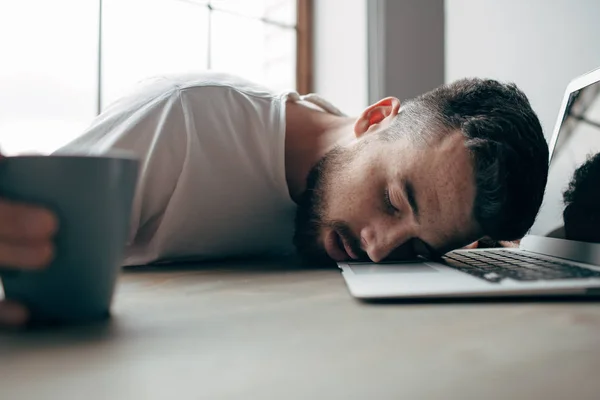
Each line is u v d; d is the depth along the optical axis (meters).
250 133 0.89
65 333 0.37
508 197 0.70
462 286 0.51
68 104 1.38
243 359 0.32
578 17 1.14
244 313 0.44
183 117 0.86
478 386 0.27
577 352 0.33
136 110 0.87
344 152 0.83
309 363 0.31
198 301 0.49
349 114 1.69
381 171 0.76
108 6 1.44
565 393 0.26
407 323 0.40
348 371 0.29
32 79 1.33
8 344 0.34
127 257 0.84
